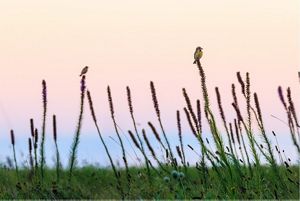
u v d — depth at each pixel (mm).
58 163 16984
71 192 16000
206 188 14281
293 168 14617
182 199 13375
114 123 15461
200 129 14008
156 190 14883
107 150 15641
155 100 14828
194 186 15109
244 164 13836
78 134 16719
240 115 13656
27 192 15922
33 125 16797
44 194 15664
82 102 16359
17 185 16203
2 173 18594
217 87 13867
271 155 13555
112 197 15812
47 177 18109
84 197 15969
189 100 13992
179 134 14750
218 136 13633
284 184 13672
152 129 14906
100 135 15641
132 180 16844
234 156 13633
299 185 13562
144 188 15398
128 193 15375
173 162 14797
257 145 13539
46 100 16703
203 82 13578
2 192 16000
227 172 13797
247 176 13734
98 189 17781
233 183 13594
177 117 14734
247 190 13398
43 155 16766
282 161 13867
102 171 20062
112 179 18766
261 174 14086
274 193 13508
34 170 16797
